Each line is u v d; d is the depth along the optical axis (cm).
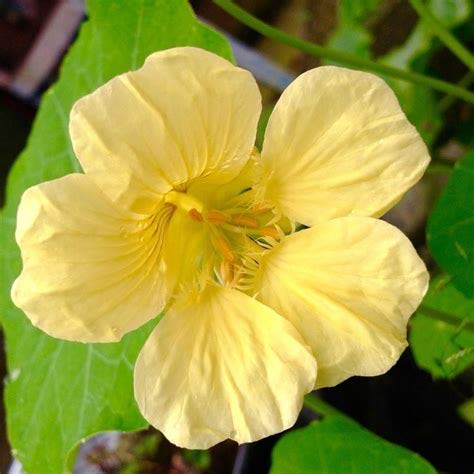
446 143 15
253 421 8
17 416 12
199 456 15
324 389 14
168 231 8
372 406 14
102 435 16
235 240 9
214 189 8
